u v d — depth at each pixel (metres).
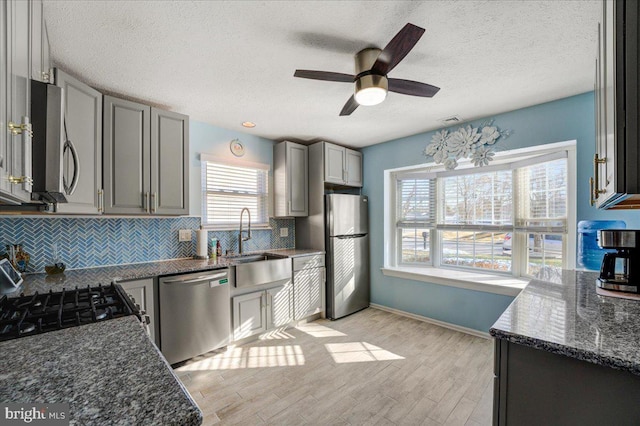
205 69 1.89
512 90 2.21
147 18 1.40
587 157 2.24
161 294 2.19
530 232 2.80
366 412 1.78
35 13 1.07
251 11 1.36
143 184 2.29
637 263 1.37
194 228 2.93
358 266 3.70
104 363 0.73
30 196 0.99
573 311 1.13
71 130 1.76
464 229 3.33
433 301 3.26
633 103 0.75
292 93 2.26
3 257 1.86
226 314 2.56
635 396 0.77
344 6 1.33
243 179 3.33
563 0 1.29
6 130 0.72
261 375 2.19
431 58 1.76
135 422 0.51
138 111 2.27
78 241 2.27
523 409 0.93
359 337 2.88
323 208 3.51
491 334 0.96
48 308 1.21
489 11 1.36
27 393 0.59
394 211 3.86
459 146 3.00
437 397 1.92
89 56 1.72
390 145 3.67
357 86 1.68
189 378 2.15
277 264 2.95
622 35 0.76
